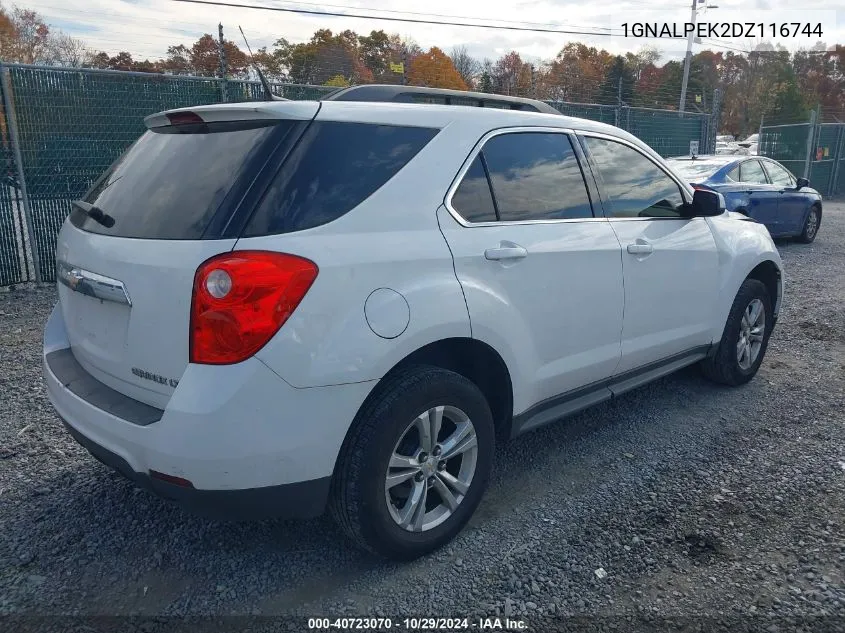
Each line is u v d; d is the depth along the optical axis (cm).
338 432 270
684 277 445
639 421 467
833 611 277
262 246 257
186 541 326
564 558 313
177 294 257
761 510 353
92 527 336
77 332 319
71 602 283
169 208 279
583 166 394
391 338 278
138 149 329
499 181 342
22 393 500
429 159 314
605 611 279
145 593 289
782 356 606
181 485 253
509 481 386
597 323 383
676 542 325
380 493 285
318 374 260
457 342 313
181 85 919
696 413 480
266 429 253
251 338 249
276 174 271
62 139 835
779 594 288
